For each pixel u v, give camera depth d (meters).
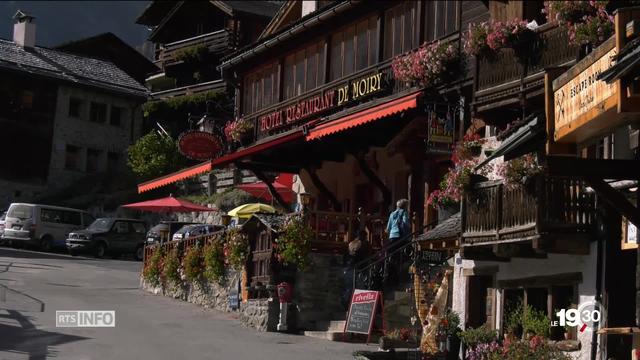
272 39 29.02
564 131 11.53
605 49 10.37
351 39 25.77
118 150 55.19
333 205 28.11
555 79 11.92
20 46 53.38
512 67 16.45
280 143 25.84
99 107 54.78
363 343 18.47
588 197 13.42
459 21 20.98
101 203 49.16
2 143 50.88
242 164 29.16
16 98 51.47
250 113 31.33
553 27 15.54
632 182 12.91
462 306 17.02
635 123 10.84
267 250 20.86
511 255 14.39
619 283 13.07
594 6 14.24
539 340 13.95
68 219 42.78
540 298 14.98
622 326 13.03
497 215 14.38
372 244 21.52
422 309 18.22
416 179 23.02
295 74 28.72
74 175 53.25
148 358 15.53
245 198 41.97
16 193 51.00
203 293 24.39
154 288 27.20
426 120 21.25
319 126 23.75
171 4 58.88
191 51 53.94
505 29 16.30
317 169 29.70
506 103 16.52
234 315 22.16
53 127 52.59
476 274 16.66
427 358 16.61
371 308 18.36
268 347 17.41
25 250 40.97
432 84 21.09
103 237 40.56
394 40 23.77
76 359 15.10
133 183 51.09
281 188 31.78
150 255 28.17
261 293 21.14
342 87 25.39
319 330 19.89
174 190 48.66
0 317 19.31
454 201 17.77
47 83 52.44
